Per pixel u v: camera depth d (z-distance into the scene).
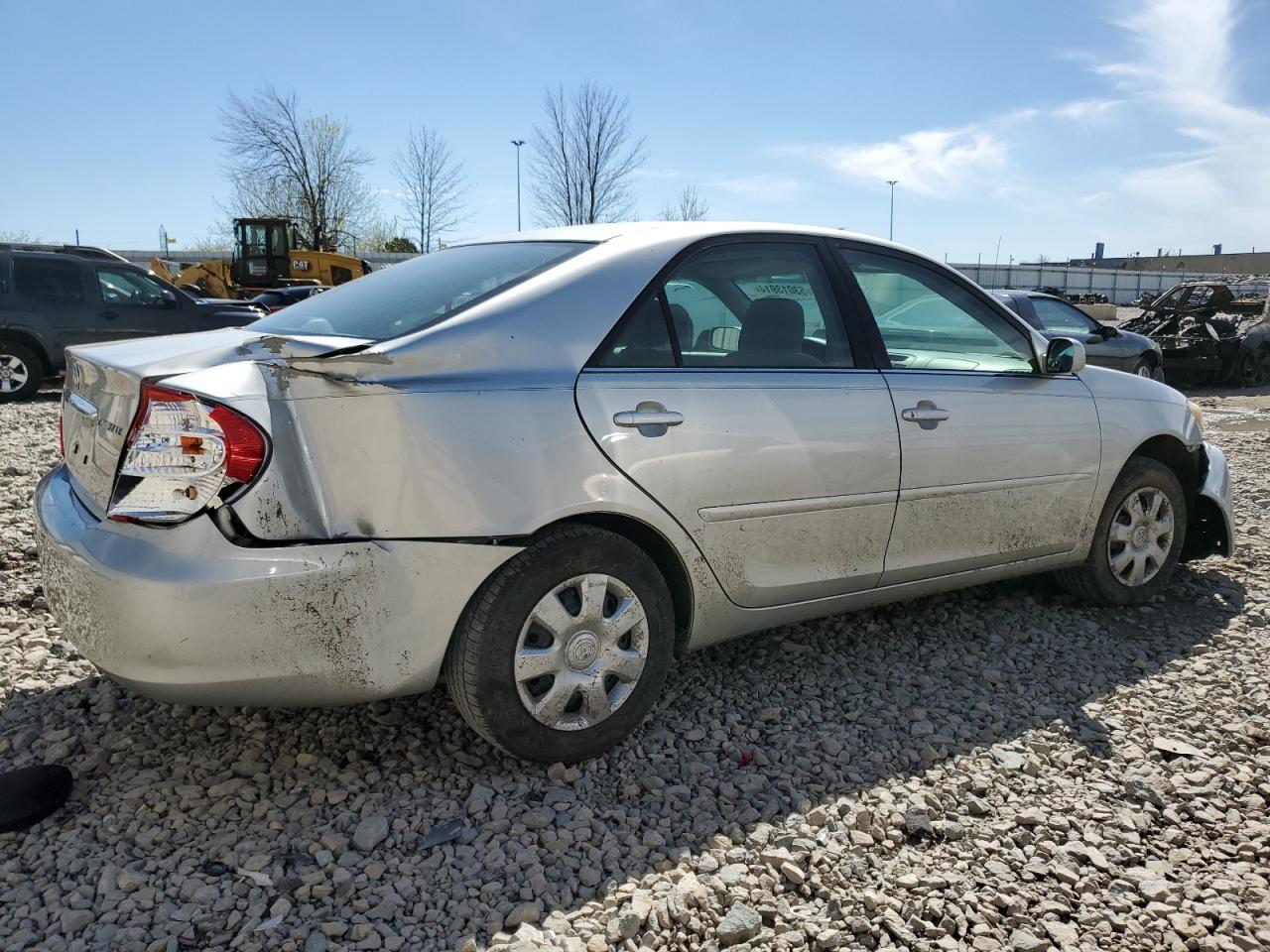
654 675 3.05
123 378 2.63
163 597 2.40
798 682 3.60
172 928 2.22
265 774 2.86
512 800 2.77
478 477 2.66
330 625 2.52
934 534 3.66
